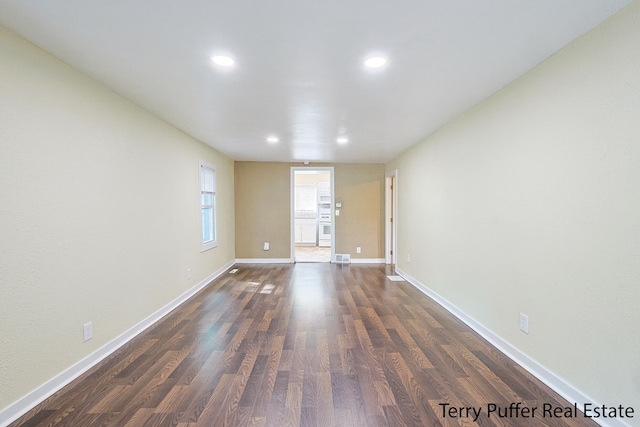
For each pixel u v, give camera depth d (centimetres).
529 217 221
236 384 207
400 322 318
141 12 153
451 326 306
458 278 329
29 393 181
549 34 175
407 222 506
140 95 265
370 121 345
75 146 215
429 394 196
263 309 359
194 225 426
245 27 167
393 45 186
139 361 238
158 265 329
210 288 450
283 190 656
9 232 169
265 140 441
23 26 165
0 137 164
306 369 226
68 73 208
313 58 201
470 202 303
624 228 155
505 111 248
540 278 211
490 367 228
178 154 378
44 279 191
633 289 151
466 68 216
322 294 420
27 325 180
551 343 202
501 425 168
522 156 228
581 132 178
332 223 661
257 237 657
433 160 396
